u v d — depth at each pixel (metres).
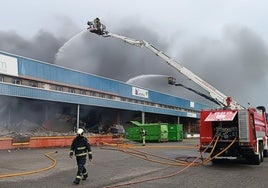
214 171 13.04
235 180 10.74
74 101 35.19
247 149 14.52
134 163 15.31
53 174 11.66
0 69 27.89
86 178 10.76
